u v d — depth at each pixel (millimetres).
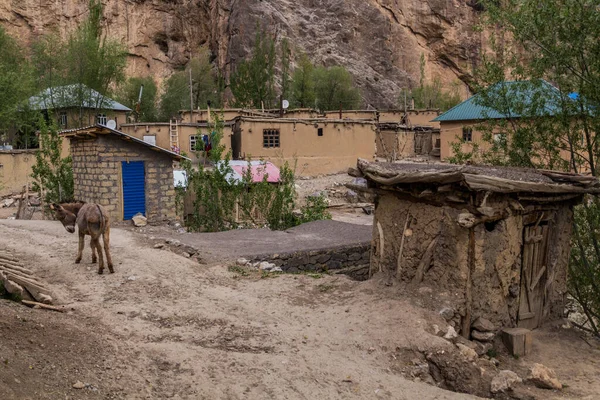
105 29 69562
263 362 7062
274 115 41344
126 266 11203
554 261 9758
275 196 20219
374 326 8227
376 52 76125
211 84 63719
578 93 11680
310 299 9727
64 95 38469
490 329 8539
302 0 75938
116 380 6188
